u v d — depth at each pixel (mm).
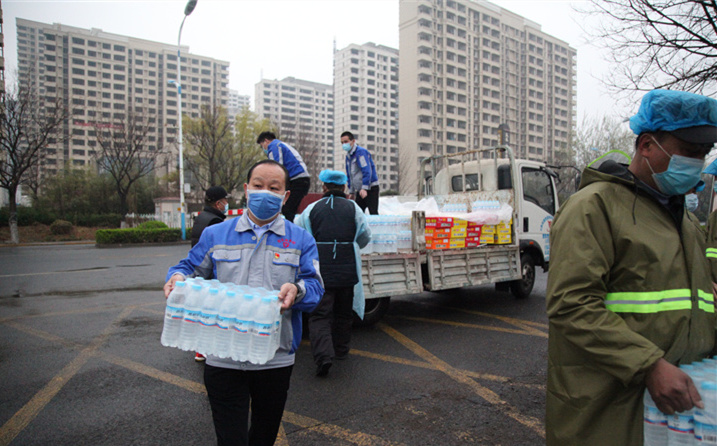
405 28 90625
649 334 1507
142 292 8555
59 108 26688
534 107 106875
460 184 8305
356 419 3266
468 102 95188
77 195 35625
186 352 4895
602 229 1562
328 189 4516
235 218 2184
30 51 119250
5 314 6711
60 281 9922
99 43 108438
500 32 100750
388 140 130875
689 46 7285
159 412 3391
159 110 117438
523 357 4672
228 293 1854
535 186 7754
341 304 4508
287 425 3172
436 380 4031
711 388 1367
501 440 2961
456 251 6156
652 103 1566
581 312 1499
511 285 7590
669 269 1525
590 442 1546
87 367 4387
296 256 2127
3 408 3451
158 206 36438
